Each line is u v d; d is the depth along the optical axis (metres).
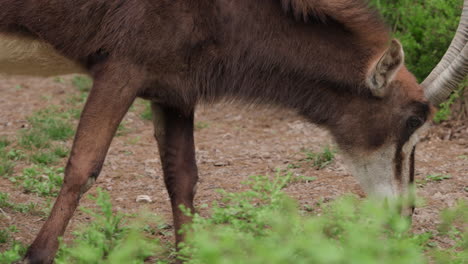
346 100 13.23
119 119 12.25
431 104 13.27
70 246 13.36
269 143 22.25
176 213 13.56
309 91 13.22
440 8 22.69
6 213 15.62
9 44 12.62
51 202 16.72
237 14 12.54
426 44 23.17
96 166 12.02
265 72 13.00
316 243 8.91
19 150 21.02
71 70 13.14
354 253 8.77
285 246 9.16
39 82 29.58
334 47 12.97
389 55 12.34
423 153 20.41
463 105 22.80
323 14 12.80
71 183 11.90
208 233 9.78
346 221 10.05
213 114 25.56
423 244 12.23
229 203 16.58
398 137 13.26
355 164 13.63
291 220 10.04
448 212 12.66
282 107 13.42
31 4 12.33
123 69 12.20
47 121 23.83
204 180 18.70
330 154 19.88
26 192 17.41
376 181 13.51
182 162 13.69
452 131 22.11
